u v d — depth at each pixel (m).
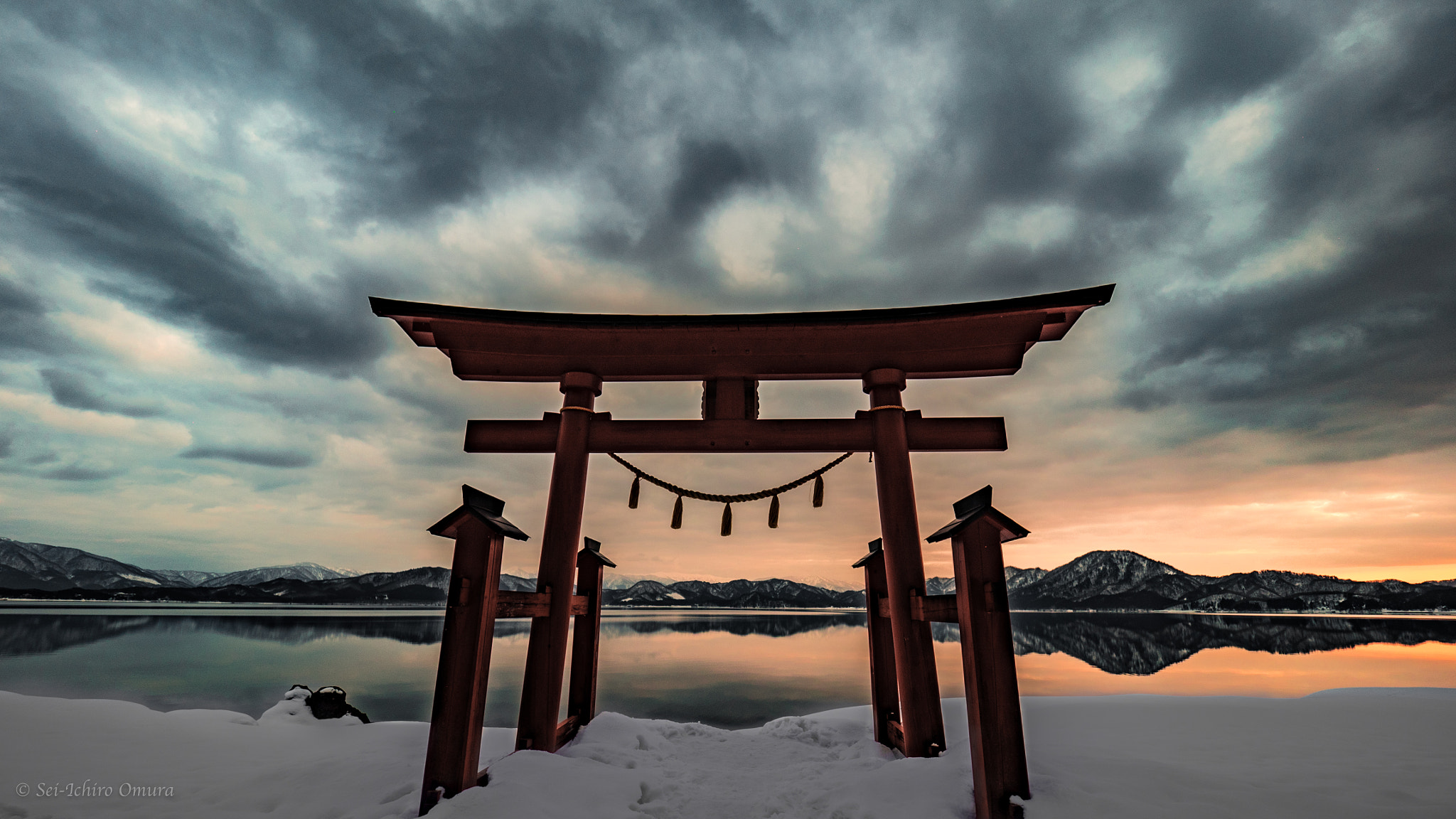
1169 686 19.11
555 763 4.68
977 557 4.13
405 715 14.72
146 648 33.16
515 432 6.71
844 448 6.47
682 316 6.52
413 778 4.68
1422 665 26.59
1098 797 3.71
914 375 6.72
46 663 24.81
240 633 48.41
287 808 4.29
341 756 5.48
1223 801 3.70
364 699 17.33
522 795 4.02
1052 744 5.81
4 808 4.30
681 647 41.66
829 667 28.52
